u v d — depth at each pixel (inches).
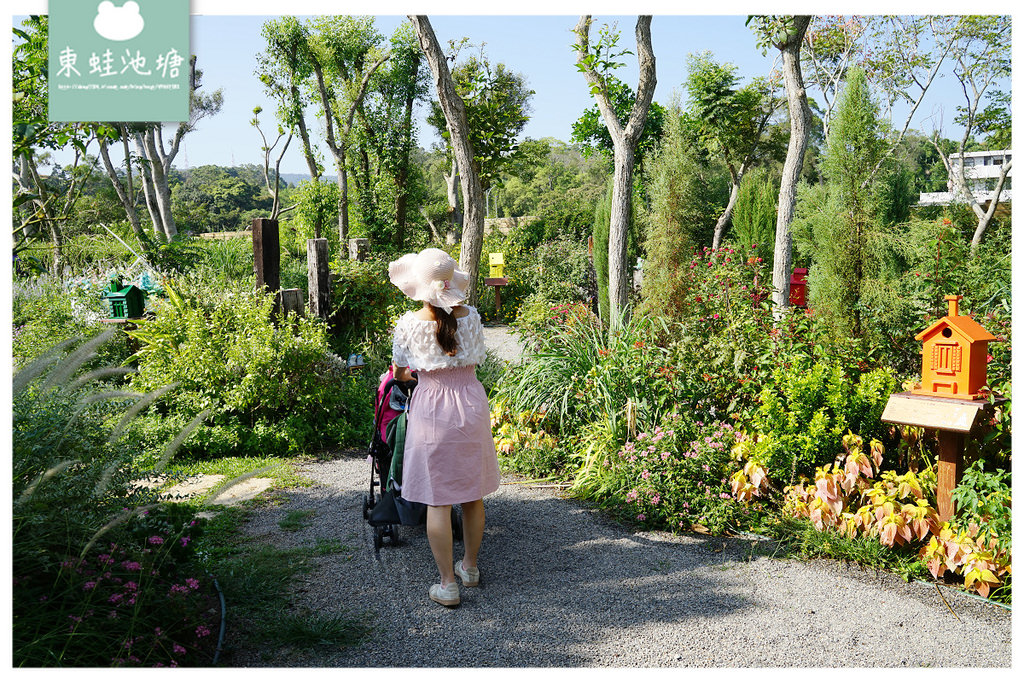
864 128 226.8
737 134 753.0
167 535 128.2
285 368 245.6
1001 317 196.9
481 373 294.5
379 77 1037.8
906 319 221.0
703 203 690.2
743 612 128.2
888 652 114.7
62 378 100.7
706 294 236.4
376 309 370.9
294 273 473.7
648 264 360.2
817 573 144.2
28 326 301.3
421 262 131.7
